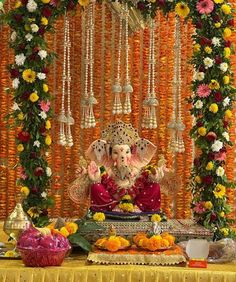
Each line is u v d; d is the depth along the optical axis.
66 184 4.76
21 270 3.31
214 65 3.88
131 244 3.71
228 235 3.88
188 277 3.29
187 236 3.86
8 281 3.29
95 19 4.73
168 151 4.76
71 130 4.75
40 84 3.89
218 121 3.89
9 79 4.74
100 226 3.81
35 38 3.88
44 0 3.87
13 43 3.93
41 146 3.92
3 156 4.76
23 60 3.87
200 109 3.92
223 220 3.95
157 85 4.78
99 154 4.11
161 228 3.86
